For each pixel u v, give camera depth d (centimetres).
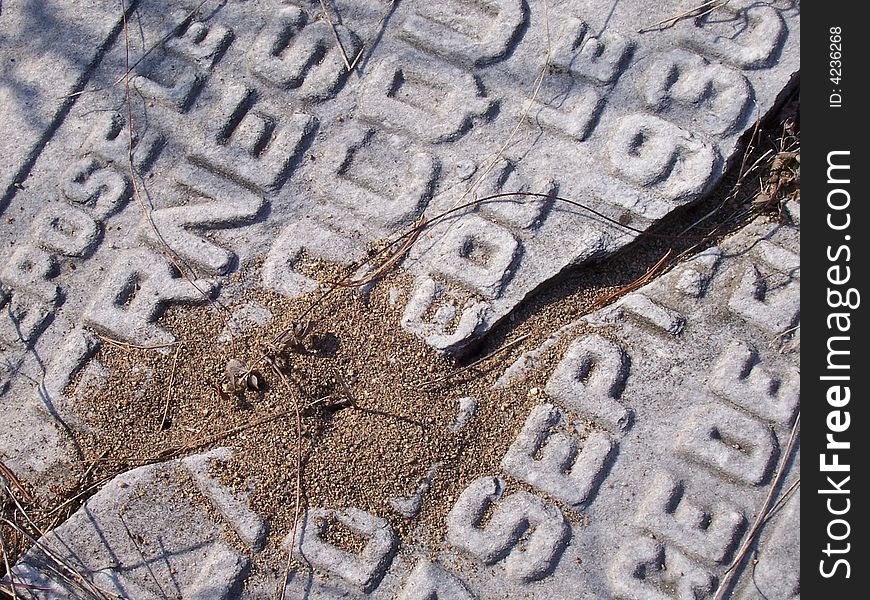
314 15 55
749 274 52
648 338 51
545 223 52
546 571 49
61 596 49
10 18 56
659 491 50
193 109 54
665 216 52
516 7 54
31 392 52
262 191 53
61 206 53
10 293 53
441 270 52
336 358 51
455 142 53
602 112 53
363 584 49
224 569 49
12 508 51
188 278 52
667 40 54
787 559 49
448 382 51
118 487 50
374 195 53
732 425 50
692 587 49
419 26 54
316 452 50
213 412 51
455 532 50
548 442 50
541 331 52
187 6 55
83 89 55
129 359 52
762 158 54
